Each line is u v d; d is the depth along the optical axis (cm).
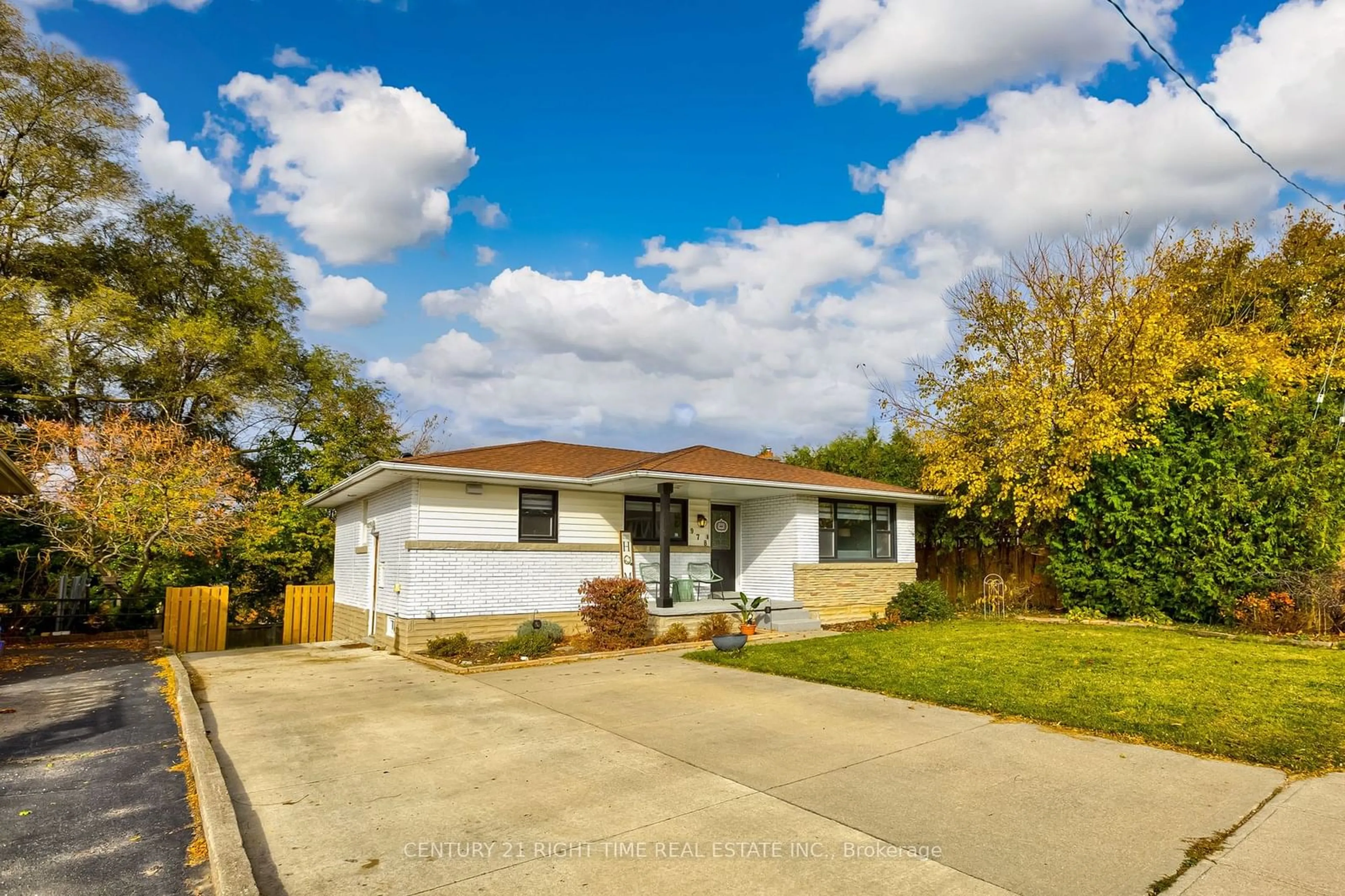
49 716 788
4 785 555
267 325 2573
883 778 562
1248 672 931
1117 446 1516
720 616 1434
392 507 1440
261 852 432
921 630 1443
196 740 645
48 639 1484
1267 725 683
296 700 888
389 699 890
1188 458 1463
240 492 1909
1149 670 953
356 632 1633
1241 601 1377
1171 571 1488
